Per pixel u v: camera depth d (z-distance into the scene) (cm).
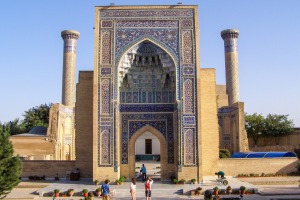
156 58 1741
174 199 1299
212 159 1817
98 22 1678
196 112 1634
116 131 1628
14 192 1452
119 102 1759
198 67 1653
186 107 1639
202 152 1794
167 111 1752
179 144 1619
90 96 1845
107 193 1156
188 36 1677
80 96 1848
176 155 1669
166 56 1684
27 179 1822
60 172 1852
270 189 1463
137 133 1741
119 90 1761
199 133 1622
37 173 1850
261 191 1402
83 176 1802
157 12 1689
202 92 1827
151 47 1722
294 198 1251
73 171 1794
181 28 1680
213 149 1822
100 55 1662
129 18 1684
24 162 1856
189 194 1405
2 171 1059
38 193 1395
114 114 1636
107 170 1609
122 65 1677
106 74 1652
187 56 1664
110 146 1622
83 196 1382
